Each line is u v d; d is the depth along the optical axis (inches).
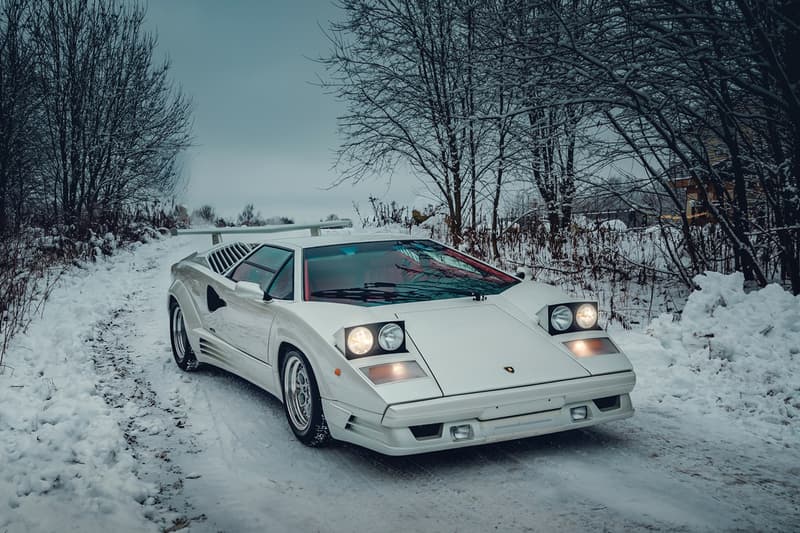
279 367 159.9
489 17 243.9
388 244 183.9
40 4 486.0
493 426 126.4
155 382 209.0
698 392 176.4
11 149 466.9
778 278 277.6
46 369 200.5
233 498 122.6
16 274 310.8
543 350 137.3
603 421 137.2
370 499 120.9
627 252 346.9
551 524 107.5
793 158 235.1
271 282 175.5
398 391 122.1
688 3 212.1
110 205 554.6
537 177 369.4
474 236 397.1
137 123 547.2
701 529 103.3
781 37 220.5
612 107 242.1
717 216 249.6
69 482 123.0
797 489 118.1
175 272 235.6
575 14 224.8
